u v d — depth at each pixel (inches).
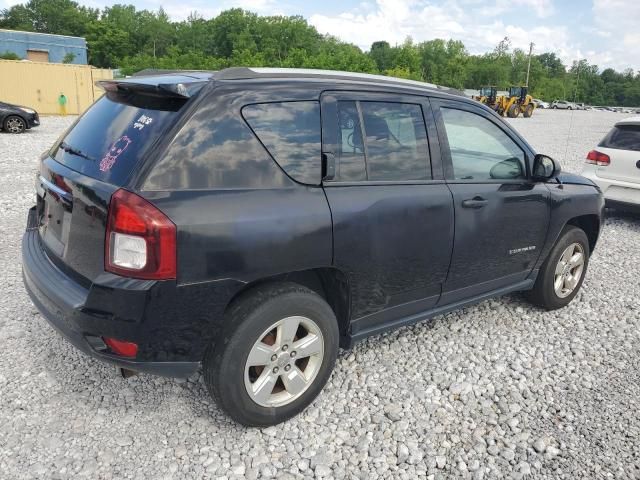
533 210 161.6
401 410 126.7
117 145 105.3
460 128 145.6
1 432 111.3
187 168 99.8
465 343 161.0
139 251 95.0
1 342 146.9
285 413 117.1
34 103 1119.0
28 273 119.1
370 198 122.0
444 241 138.2
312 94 117.6
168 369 103.5
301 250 110.3
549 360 154.1
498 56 4205.2
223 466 105.6
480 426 122.6
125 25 4534.9
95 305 98.1
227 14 4284.0
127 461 105.3
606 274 232.2
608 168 309.3
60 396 124.5
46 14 4766.2
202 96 104.2
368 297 127.5
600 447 116.9
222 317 104.4
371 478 105.2
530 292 184.4
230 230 100.9
